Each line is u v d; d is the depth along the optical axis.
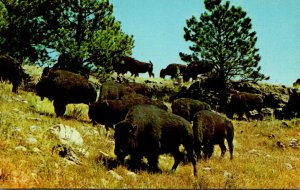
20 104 16.11
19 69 19.09
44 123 12.49
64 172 8.43
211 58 31.11
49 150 9.73
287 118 27.25
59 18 23.27
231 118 27.78
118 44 23.75
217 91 31.92
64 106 16.05
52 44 22.11
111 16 24.44
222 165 12.30
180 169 11.28
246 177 10.52
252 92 32.72
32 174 7.79
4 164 7.76
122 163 10.21
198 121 12.98
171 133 10.77
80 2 23.36
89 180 8.21
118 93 17.22
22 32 21.70
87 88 16.45
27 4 22.17
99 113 14.60
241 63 31.03
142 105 10.85
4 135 9.82
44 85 16.12
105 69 23.55
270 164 13.27
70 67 22.28
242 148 17.06
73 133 11.33
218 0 30.62
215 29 30.81
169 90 32.69
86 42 22.80
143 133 10.32
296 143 19.28
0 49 21.42
